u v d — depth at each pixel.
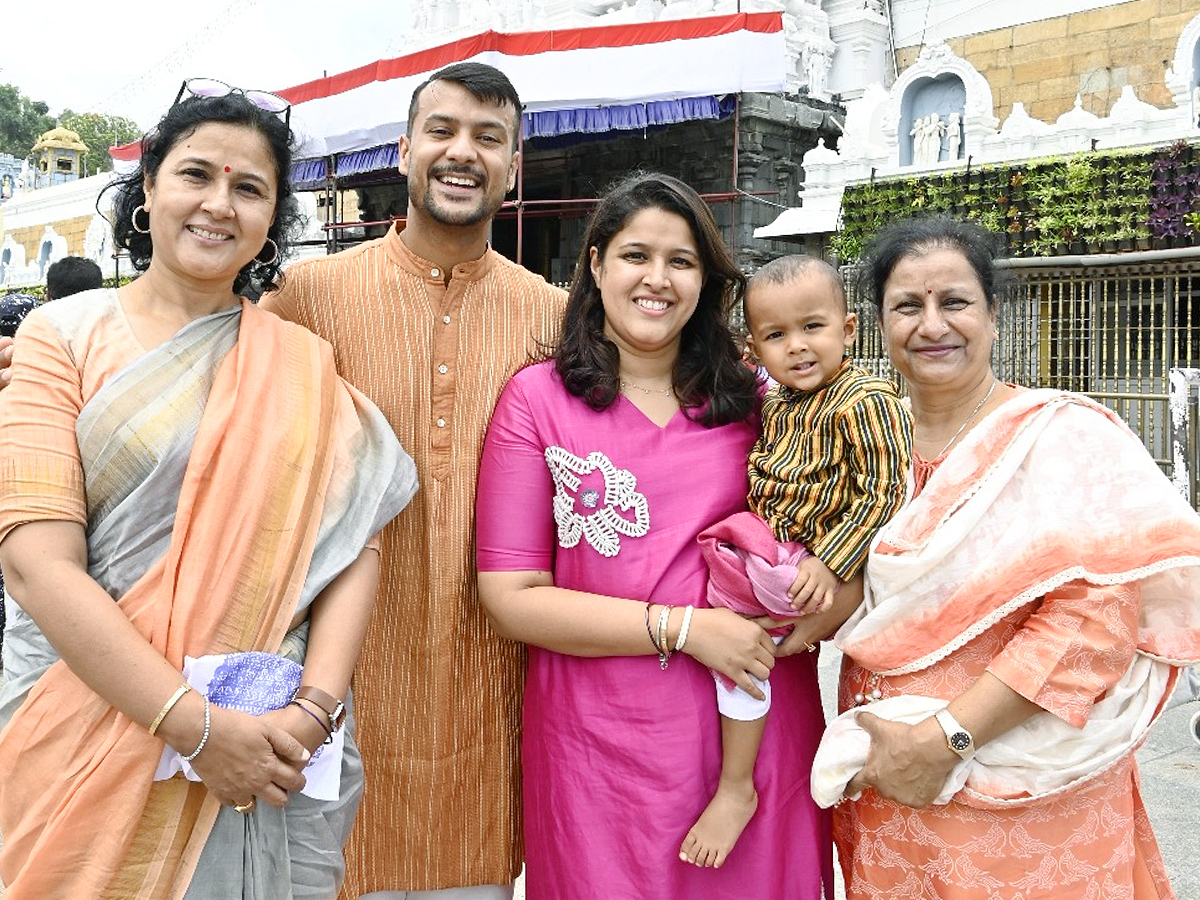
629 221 2.32
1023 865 2.08
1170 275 8.77
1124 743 2.06
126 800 1.84
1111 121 10.23
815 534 2.25
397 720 2.54
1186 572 2.10
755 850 2.27
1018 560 2.07
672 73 12.02
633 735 2.26
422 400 2.61
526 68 12.37
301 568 2.03
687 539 2.30
